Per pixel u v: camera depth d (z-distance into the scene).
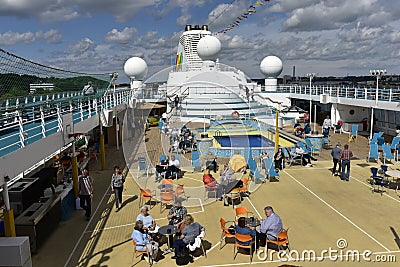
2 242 5.92
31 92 16.78
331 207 10.07
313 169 14.18
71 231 8.91
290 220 9.22
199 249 7.77
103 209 10.41
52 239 8.46
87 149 17.19
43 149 8.05
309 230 8.59
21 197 8.88
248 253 7.56
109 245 8.12
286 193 11.34
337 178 12.89
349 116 23.84
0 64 10.16
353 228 8.67
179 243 7.16
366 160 15.48
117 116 19.44
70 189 10.53
